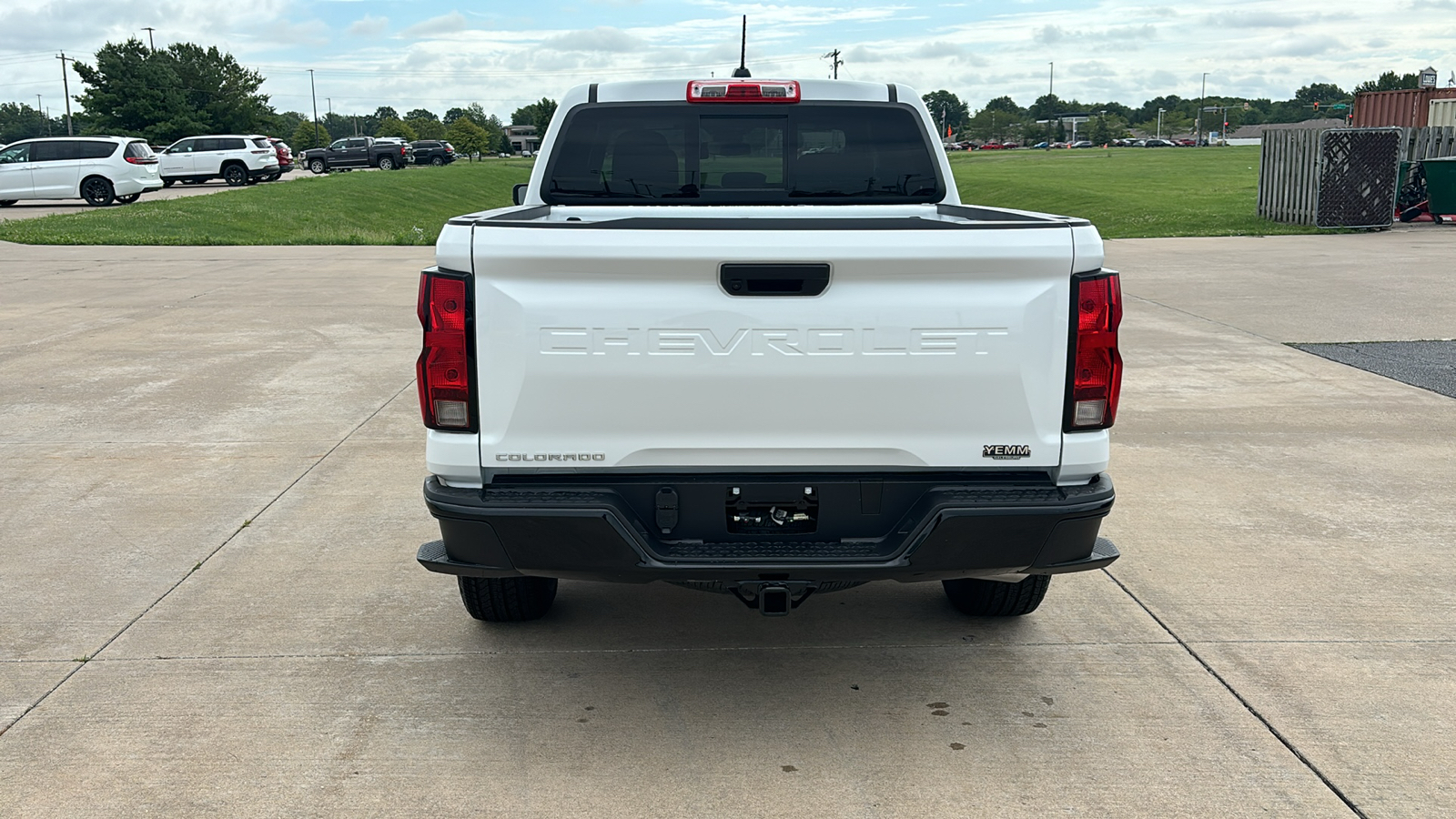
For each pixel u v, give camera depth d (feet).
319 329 39.58
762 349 11.16
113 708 12.88
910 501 11.66
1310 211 75.61
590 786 11.25
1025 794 11.10
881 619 15.52
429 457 11.45
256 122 289.12
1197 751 11.92
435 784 11.28
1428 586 16.52
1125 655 14.28
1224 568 17.33
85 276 55.77
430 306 11.16
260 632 15.03
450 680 13.64
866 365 11.21
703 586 12.06
